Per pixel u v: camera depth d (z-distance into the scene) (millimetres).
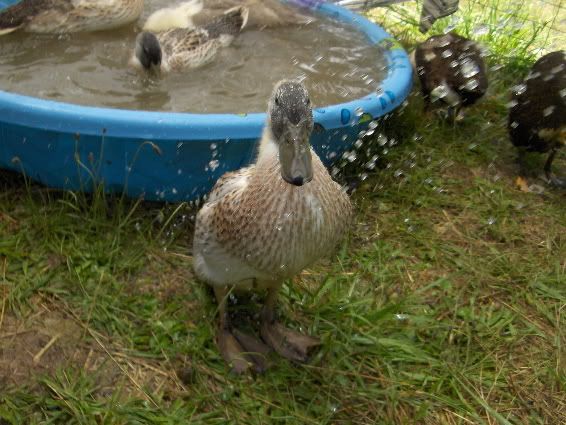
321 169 604
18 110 735
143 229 826
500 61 1331
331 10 1221
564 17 1563
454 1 1240
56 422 610
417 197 975
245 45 1133
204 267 673
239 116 773
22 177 871
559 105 971
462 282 847
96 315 714
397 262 862
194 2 1230
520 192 1026
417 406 677
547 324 806
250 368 688
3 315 704
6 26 1050
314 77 1039
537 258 904
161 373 672
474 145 1090
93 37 1108
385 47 1092
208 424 627
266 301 712
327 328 747
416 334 761
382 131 1036
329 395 671
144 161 782
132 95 945
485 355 750
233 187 637
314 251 604
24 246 782
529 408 699
